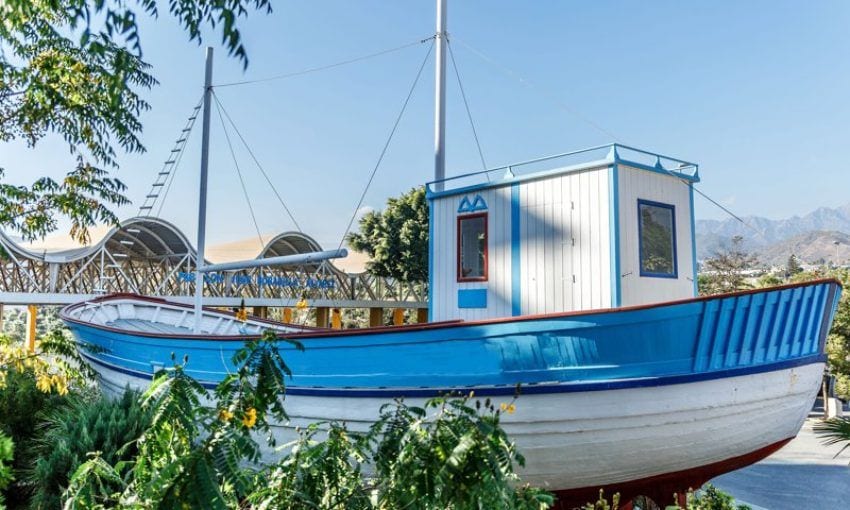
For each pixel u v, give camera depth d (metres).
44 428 7.79
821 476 16.05
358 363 6.63
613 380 5.71
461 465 2.74
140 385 8.92
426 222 31.55
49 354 6.12
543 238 7.56
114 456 6.36
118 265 24.84
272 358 3.36
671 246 7.56
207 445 2.95
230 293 28.64
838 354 25.84
